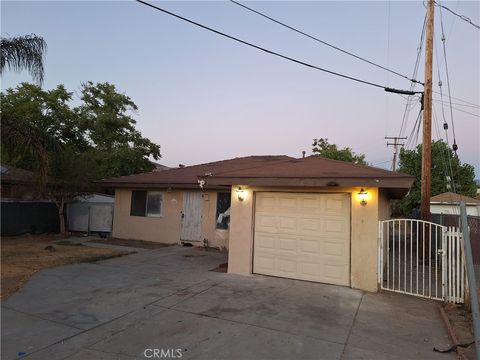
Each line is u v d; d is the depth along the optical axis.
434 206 25.25
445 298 7.71
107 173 27.28
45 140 11.76
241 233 10.02
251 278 9.43
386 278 9.84
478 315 4.96
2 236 16.56
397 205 38.78
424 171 13.94
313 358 5.00
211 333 5.79
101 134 29.97
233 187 10.17
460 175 34.69
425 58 14.13
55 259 11.46
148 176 17.66
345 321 6.47
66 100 29.33
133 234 16.95
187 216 15.79
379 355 5.15
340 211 9.05
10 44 10.93
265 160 19.59
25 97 27.56
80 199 18.58
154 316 6.52
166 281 9.05
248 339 5.58
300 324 6.25
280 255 9.62
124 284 8.68
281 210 9.70
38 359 4.83
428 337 5.85
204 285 8.69
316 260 9.20
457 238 7.66
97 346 5.26
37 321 6.20
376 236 8.55
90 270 10.17
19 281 8.70
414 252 15.54
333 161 10.70
